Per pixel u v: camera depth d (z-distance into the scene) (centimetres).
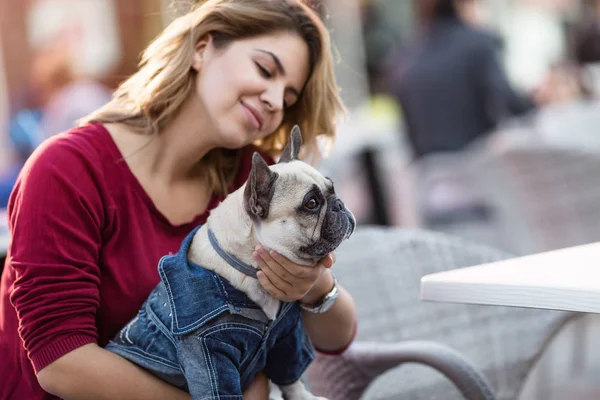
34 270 195
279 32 222
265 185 181
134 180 217
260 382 204
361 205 646
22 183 205
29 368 205
